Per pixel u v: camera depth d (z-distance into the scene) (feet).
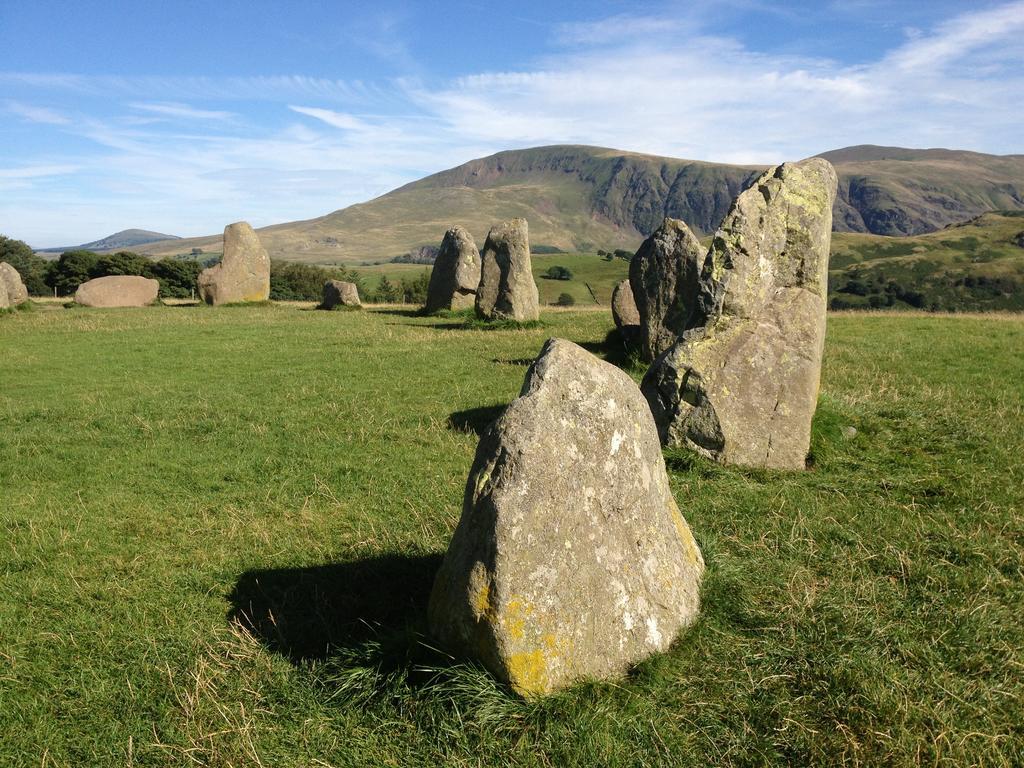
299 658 17.35
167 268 202.18
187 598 20.34
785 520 24.20
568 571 15.05
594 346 63.26
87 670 17.04
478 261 96.17
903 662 16.40
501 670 14.47
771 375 30.48
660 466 18.08
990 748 13.85
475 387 46.62
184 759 14.32
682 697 15.12
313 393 45.42
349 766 13.96
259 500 27.76
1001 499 25.86
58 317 90.63
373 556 22.39
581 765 13.44
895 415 36.99
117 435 36.70
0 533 24.89
